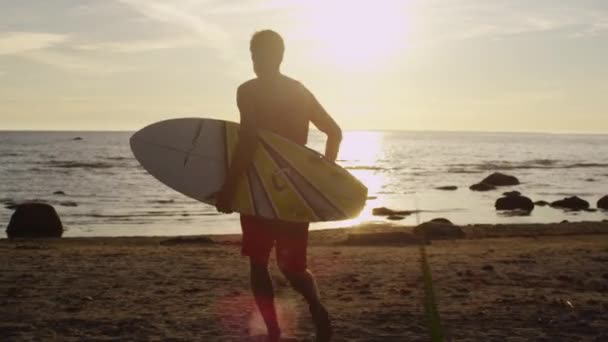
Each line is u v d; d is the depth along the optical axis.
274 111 4.48
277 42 4.52
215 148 4.57
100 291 7.05
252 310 6.08
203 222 27.95
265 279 4.55
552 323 5.53
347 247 12.92
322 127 4.69
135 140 4.66
